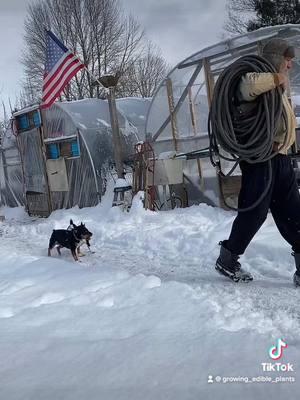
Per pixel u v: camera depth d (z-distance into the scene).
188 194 6.67
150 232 4.87
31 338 2.11
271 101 2.58
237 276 3.00
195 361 1.79
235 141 2.67
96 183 7.68
